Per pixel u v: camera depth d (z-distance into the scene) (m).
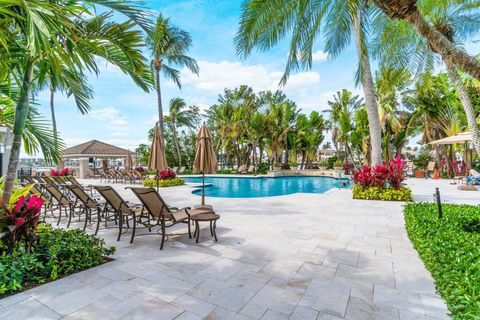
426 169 19.33
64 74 3.89
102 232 5.07
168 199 9.41
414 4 3.41
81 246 3.31
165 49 16.72
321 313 2.32
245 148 29.84
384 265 3.38
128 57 3.67
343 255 3.74
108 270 3.21
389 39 7.64
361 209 7.24
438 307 2.41
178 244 4.27
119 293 2.64
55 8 2.42
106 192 4.61
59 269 3.00
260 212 6.92
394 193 8.59
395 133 19.09
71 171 19.52
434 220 4.17
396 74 9.74
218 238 4.59
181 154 30.23
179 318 2.23
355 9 4.63
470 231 4.20
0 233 2.89
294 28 5.07
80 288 2.73
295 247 4.09
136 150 29.81
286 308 2.40
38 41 2.09
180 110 27.80
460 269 2.38
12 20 2.82
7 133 6.34
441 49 3.55
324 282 2.91
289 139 24.45
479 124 14.47
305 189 15.80
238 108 25.47
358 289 2.75
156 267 3.31
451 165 18.00
